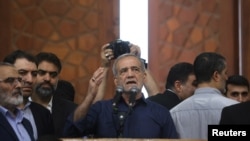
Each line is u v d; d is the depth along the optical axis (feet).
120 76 26.71
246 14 44.91
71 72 45.19
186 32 45.44
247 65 44.60
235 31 45.27
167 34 45.37
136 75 26.63
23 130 26.63
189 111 26.78
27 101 29.07
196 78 27.68
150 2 45.47
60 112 32.17
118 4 45.37
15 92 26.61
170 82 31.55
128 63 26.71
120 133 26.16
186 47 45.37
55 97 32.78
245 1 44.96
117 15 45.29
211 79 26.96
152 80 33.88
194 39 45.42
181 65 31.37
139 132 26.35
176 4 45.52
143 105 26.96
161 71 45.14
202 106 26.55
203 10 45.52
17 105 26.73
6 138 25.09
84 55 45.37
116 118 26.55
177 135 26.68
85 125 26.40
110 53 31.91
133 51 32.01
